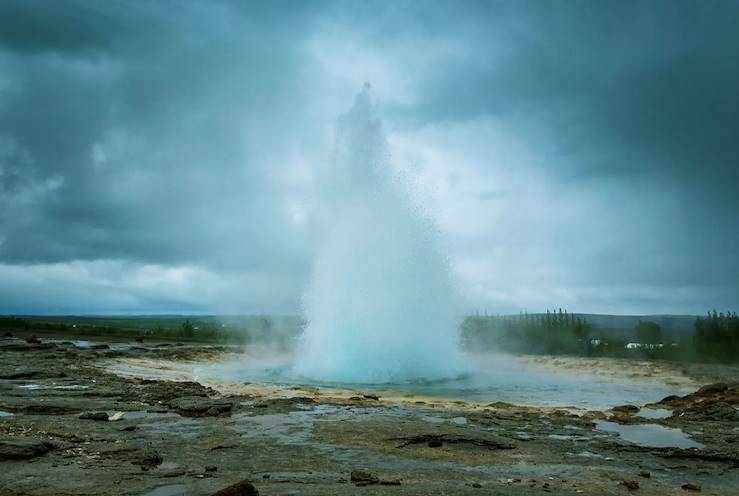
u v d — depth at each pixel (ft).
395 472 25.43
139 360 87.35
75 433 31.45
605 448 31.60
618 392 62.54
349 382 66.28
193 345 133.18
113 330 172.04
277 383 63.72
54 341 117.60
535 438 33.83
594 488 23.57
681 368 89.86
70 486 21.38
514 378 75.05
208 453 28.30
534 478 24.99
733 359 111.34
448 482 23.72
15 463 24.84
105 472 23.67
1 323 161.58
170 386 52.34
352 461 27.30
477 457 28.91
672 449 30.68
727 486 25.04
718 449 30.78
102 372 64.64
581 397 57.67
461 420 38.70
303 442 30.94
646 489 23.94
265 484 22.53
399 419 38.04
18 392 46.11
